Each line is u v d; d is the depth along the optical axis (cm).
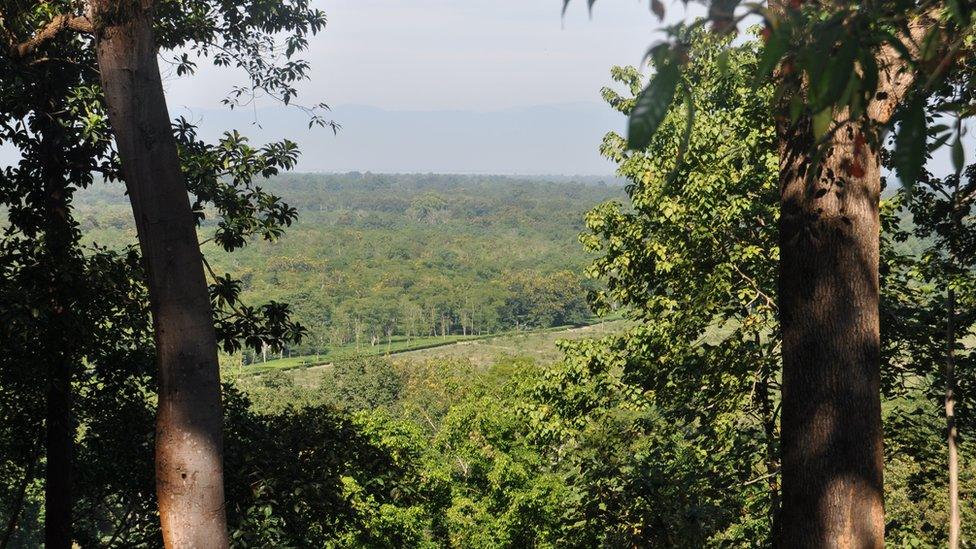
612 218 1213
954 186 722
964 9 104
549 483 1658
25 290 721
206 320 500
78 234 839
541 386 1169
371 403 6494
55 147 818
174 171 487
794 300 373
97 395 932
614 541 626
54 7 667
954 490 682
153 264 484
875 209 364
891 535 808
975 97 217
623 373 1140
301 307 12788
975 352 796
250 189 879
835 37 103
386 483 840
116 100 471
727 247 1036
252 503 677
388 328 13462
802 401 372
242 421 794
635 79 1304
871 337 363
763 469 1030
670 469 753
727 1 97
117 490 941
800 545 371
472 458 1825
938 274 761
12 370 783
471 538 1714
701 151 1048
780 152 379
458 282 16312
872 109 316
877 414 367
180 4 850
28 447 910
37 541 3120
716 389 970
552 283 14575
